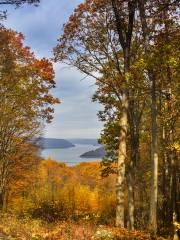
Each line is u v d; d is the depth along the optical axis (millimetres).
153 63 15406
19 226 12367
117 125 24250
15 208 33438
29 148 29641
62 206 33156
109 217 29531
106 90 22141
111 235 11812
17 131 27438
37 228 12336
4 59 24156
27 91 25391
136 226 24312
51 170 74750
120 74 19500
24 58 24812
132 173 22562
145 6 16906
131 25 19016
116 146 25047
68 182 75125
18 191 38469
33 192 46125
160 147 24750
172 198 21484
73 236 11273
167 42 15852
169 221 23703
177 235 18406
